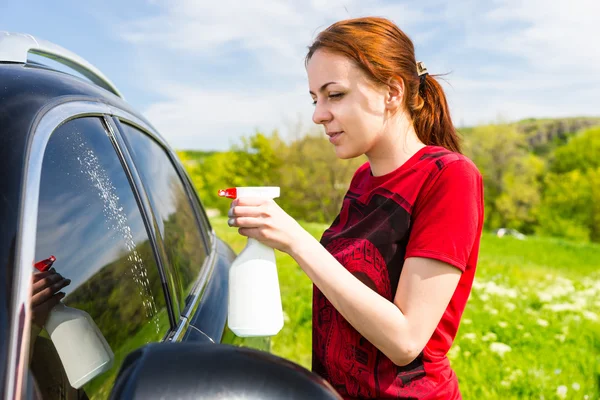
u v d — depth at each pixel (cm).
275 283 127
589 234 6216
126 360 82
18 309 78
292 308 522
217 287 202
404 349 116
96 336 101
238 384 77
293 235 114
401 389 125
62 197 106
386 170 133
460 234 118
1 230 82
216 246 265
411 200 124
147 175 176
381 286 125
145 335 125
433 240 118
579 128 9281
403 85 129
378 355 126
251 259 125
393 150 132
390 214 126
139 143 183
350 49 125
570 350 421
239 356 82
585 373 384
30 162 94
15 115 101
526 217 6294
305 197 4847
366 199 132
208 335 159
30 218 87
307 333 466
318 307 136
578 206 6244
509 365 383
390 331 114
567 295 645
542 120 9825
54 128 109
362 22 131
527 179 6347
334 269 114
